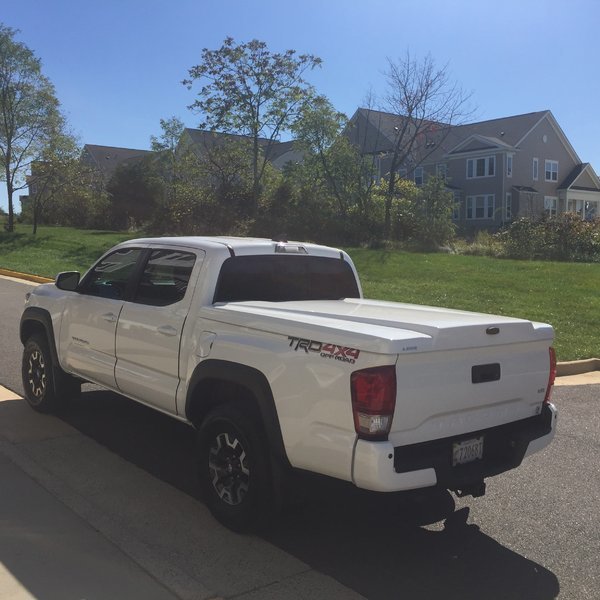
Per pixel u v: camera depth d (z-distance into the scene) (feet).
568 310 42.14
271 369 11.94
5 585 10.32
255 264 15.12
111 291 17.04
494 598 10.87
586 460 17.84
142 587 10.53
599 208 178.70
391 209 95.45
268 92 98.27
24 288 54.65
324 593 10.76
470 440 11.96
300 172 106.83
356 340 10.72
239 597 10.50
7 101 104.99
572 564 12.12
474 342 11.56
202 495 13.56
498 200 155.43
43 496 14.03
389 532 13.24
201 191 105.19
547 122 165.78
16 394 22.47
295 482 12.28
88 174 123.95
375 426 10.49
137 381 15.48
